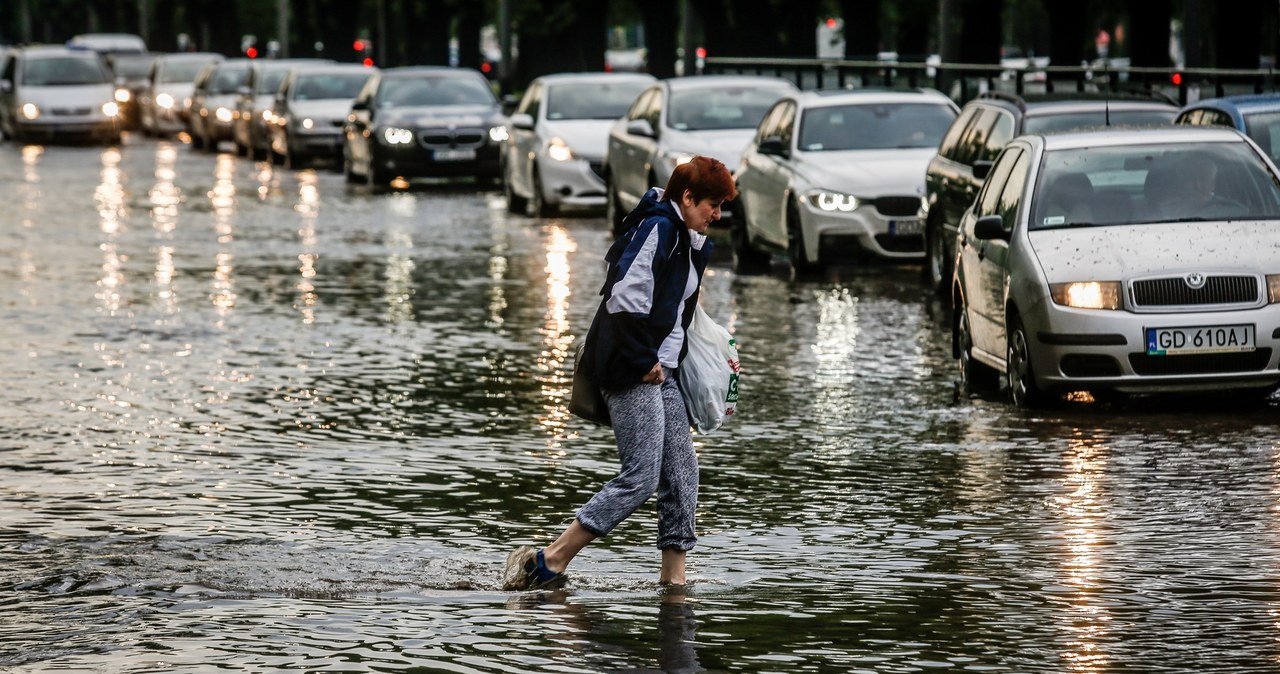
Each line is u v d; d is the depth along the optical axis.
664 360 16.55
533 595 16.67
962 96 69.81
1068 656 14.62
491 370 31.20
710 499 21.05
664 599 16.52
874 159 45.28
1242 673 14.13
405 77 80.25
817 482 21.95
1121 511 20.08
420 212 66.44
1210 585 16.84
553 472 22.67
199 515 20.12
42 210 66.38
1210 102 37.03
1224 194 28.06
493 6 141.62
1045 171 28.31
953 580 17.19
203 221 62.31
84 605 16.25
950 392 28.77
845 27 101.19
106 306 39.91
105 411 27.05
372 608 16.19
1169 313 26.12
